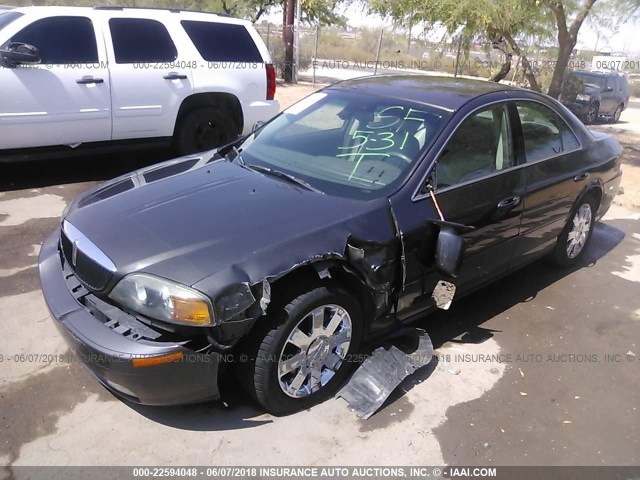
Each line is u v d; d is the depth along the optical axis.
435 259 3.24
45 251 3.31
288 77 18.61
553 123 4.48
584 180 4.64
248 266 2.66
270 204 3.11
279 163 3.70
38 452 2.67
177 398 2.68
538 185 4.09
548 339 3.99
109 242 2.80
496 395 3.34
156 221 2.94
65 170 6.79
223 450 2.76
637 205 7.24
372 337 3.32
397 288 3.25
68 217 3.21
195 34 6.76
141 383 2.58
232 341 2.63
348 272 2.92
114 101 6.19
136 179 3.62
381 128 3.69
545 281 4.89
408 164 3.41
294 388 2.96
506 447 2.95
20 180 6.32
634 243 6.03
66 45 5.86
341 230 2.96
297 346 2.88
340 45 27.64
